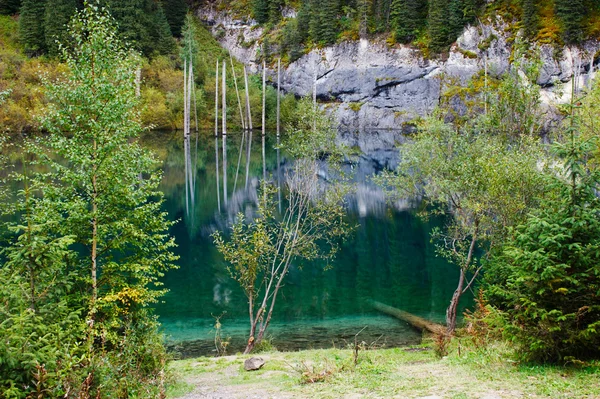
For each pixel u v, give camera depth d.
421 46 87.75
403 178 24.17
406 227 35.03
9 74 73.00
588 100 21.70
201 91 90.44
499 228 16.47
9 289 8.53
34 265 9.16
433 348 14.28
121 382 9.18
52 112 13.08
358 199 43.25
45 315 8.84
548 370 8.67
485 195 16.42
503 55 78.88
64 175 12.91
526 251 9.02
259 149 72.25
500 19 80.62
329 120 19.97
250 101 94.06
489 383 8.30
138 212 13.27
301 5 105.44
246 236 17.86
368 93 91.56
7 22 92.69
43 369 6.89
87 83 13.09
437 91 84.38
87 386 7.40
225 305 21.41
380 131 87.50
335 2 97.12
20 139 59.62
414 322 18.80
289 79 100.94
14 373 7.15
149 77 88.88
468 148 18.23
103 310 12.00
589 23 72.12
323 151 19.86
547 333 8.84
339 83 94.31
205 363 13.39
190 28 95.94
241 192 45.72
